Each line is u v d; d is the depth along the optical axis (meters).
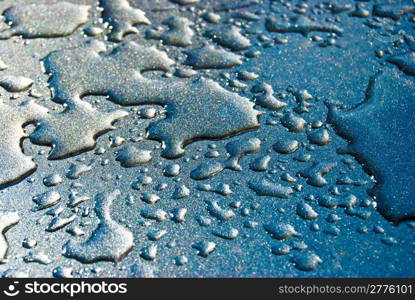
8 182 0.17
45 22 0.21
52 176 0.17
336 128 0.18
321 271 0.15
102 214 0.16
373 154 0.17
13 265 0.15
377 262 0.15
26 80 0.19
